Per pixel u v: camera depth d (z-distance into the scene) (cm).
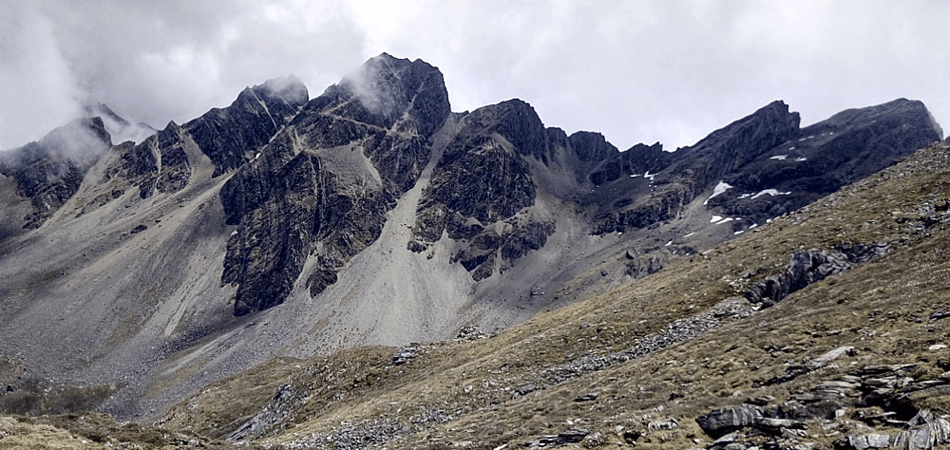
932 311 3784
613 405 4150
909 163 9231
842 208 8388
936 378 2744
